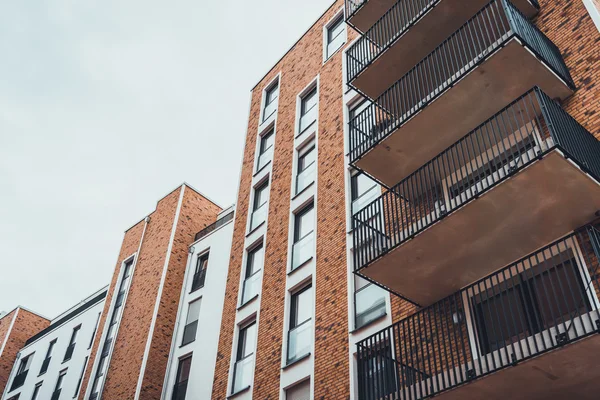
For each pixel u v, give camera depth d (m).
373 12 18.25
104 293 34.94
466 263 11.96
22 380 36.00
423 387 11.27
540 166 9.84
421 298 13.18
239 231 23.44
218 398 18.86
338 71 22.69
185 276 26.77
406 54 15.83
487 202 10.66
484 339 11.48
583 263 10.19
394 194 14.50
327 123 21.41
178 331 24.86
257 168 25.05
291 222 20.20
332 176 19.42
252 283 20.98
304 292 17.97
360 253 14.60
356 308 15.63
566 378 9.30
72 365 32.22
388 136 14.00
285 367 16.61
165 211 30.33
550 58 12.09
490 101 12.62
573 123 10.52
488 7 14.30
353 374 14.20
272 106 26.75
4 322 40.91
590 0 12.69
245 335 19.81
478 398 10.13
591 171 9.64
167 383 23.19
